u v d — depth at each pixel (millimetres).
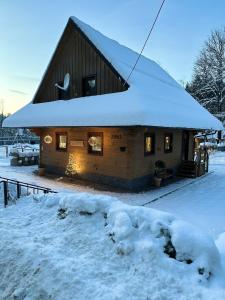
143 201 9945
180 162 16188
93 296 3303
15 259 4273
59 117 13023
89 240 4504
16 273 4043
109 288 3398
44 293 3549
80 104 13172
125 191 11445
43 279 3723
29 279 3832
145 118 9633
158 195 10852
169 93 15828
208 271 3621
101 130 12797
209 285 3451
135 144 11656
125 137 11836
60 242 4602
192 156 18188
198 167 15297
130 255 3955
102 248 4242
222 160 23312
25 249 4379
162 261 3727
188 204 9844
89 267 3832
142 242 4039
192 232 4055
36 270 3906
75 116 12164
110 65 12438
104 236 4512
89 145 13461
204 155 16266
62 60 15180
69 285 3525
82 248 4355
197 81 38562
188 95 20609
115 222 4496
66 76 14609
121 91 12234
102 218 5023
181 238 3930
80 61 14102
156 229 4176
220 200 10406
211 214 8680
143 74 15102
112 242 4281
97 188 11930
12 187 10586
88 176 13500
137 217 4492
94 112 11523
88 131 13406
